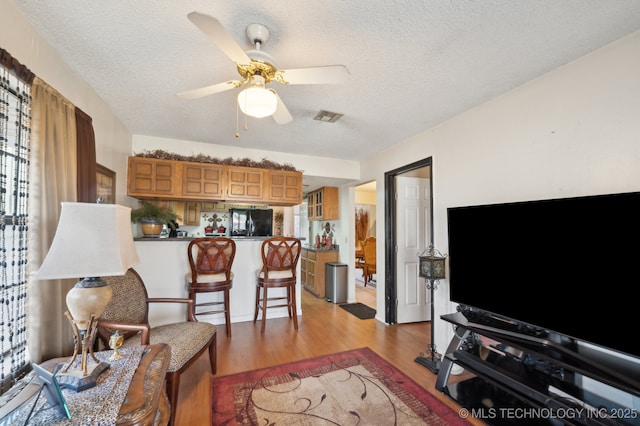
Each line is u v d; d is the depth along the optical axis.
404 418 1.84
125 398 1.03
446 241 2.79
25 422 0.87
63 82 1.85
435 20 1.48
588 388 1.69
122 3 1.37
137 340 1.90
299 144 3.73
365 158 4.46
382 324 3.68
